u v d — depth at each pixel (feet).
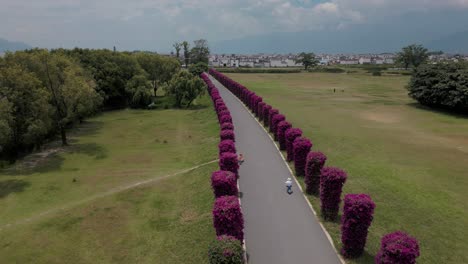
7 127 102.58
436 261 50.11
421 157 96.58
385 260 40.57
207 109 193.57
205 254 54.49
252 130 129.49
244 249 53.21
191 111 200.54
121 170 103.35
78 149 129.59
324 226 59.06
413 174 82.94
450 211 64.39
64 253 58.95
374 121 148.56
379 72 434.30
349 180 78.69
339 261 50.01
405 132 127.95
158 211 71.87
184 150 120.98
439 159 94.84
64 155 122.52
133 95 214.90
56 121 138.82
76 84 137.90
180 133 148.25
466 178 80.79
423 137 120.47
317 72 481.46
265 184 77.51
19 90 117.60
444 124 144.36
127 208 73.97
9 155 122.42
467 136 122.52
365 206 47.88
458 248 53.11
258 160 94.12
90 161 114.62
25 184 94.84
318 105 188.85
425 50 505.25
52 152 126.82
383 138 117.29
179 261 53.83
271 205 67.31
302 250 52.75
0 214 77.36
